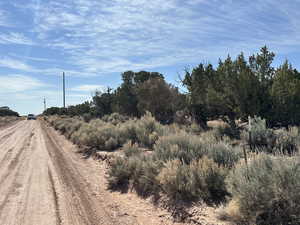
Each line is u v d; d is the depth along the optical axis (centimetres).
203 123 2319
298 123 1777
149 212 702
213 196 681
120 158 1042
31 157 1571
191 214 625
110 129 1823
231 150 857
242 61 1928
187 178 711
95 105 4753
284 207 489
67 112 7494
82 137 1870
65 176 1123
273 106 1784
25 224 644
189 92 2417
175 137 1013
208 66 2438
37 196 853
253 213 506
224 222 550
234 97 1867
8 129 4047
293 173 492
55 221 659
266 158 571
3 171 1207
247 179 543
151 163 853
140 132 1616
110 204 784
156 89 3116
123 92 3803
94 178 1096
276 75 1903
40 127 4412
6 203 789
